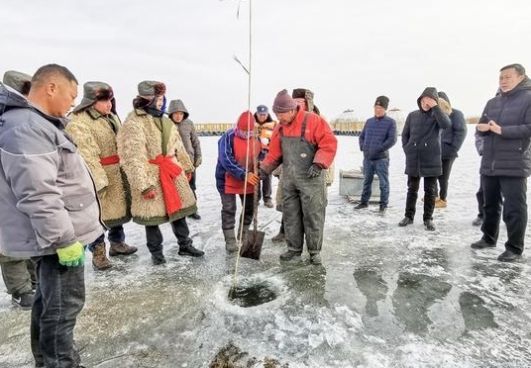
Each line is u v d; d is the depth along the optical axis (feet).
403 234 14.74
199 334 7.88
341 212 18.45
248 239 11.95
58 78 5.60
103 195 11.47
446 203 19.02
